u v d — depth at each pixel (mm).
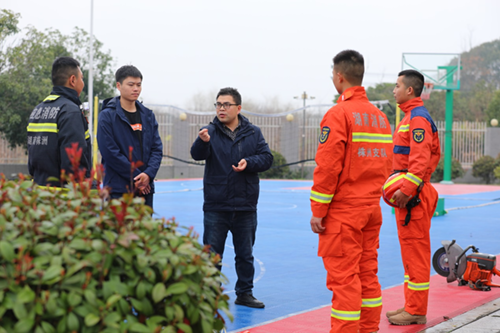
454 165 28781
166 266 2174
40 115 4242
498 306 5137
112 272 2131
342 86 3969
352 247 3742
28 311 1923
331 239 3760
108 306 2021
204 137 4871
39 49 24422
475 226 11391
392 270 7062
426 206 4586
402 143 4688
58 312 1952
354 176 3758
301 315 4852
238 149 5117
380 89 41750
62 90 4273
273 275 6668
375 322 3949
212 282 2346
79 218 2209
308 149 30984
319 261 7590
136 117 4852
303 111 31031
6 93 23594
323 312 4957
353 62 3904
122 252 2123
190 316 2219
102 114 4723
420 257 4551
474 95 54812
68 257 2029
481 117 47500
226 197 5059
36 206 2287
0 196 2264
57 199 2381
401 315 4586
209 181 5113
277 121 31109
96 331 2014
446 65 13727
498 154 29562
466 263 5938
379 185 3908
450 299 5426
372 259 3953
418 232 4555
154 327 2080
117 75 4754
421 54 13820
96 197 2334
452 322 4617
